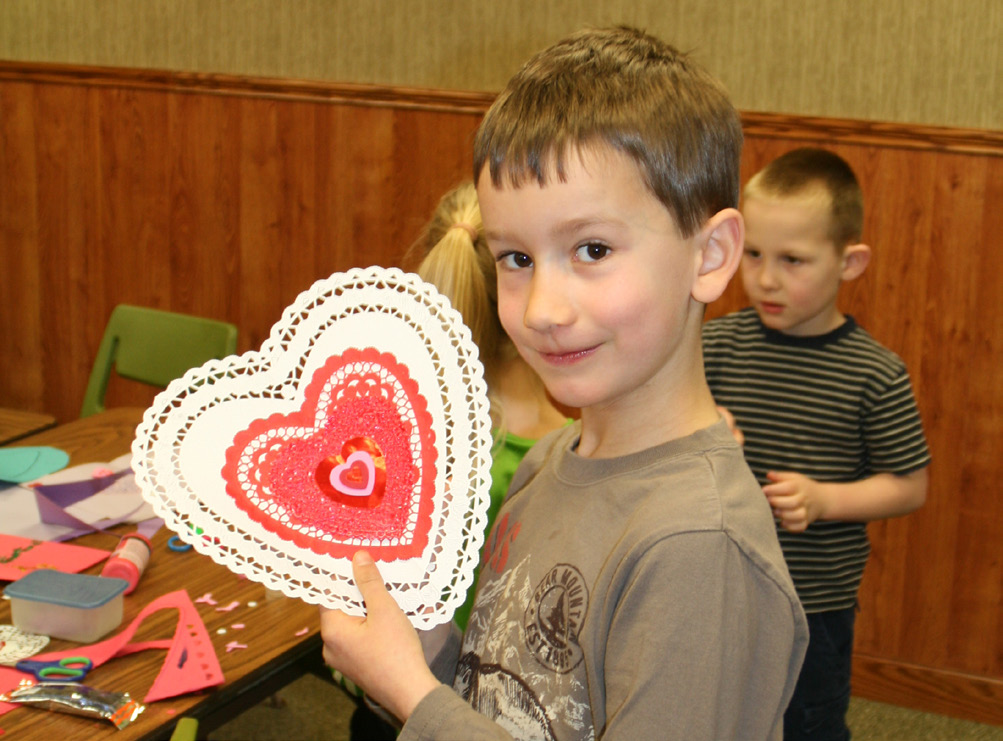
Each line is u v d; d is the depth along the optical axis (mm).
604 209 702
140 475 813
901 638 2516
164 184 3098
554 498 842
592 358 729
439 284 1293
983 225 2289
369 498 816
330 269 2990
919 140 2289
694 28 2445
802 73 2377
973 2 2215
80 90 3111
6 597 1175
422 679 734
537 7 2605
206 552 800
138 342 2225
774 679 690
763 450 1741
